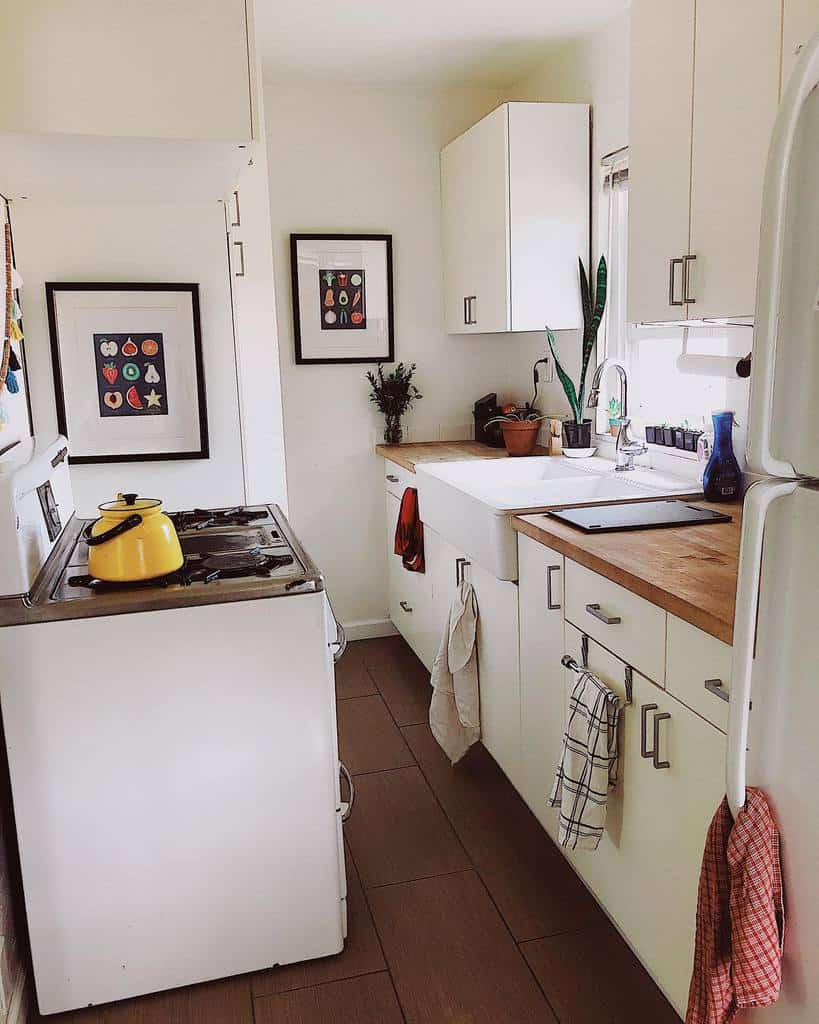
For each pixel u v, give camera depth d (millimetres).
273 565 1903
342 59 3287
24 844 1737
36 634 1681
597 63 3033
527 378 3871
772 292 984
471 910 2117
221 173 2146
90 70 1713
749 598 1066
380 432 3924
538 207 3104
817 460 1003
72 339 2707
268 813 1854
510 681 2395
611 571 1732
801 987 1107
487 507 2357
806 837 1070
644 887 1718
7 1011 1660
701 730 1475
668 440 2828
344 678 3615
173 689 1761
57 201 2613
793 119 949
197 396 2820
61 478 2258
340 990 1863
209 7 1753
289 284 3711
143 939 1833
